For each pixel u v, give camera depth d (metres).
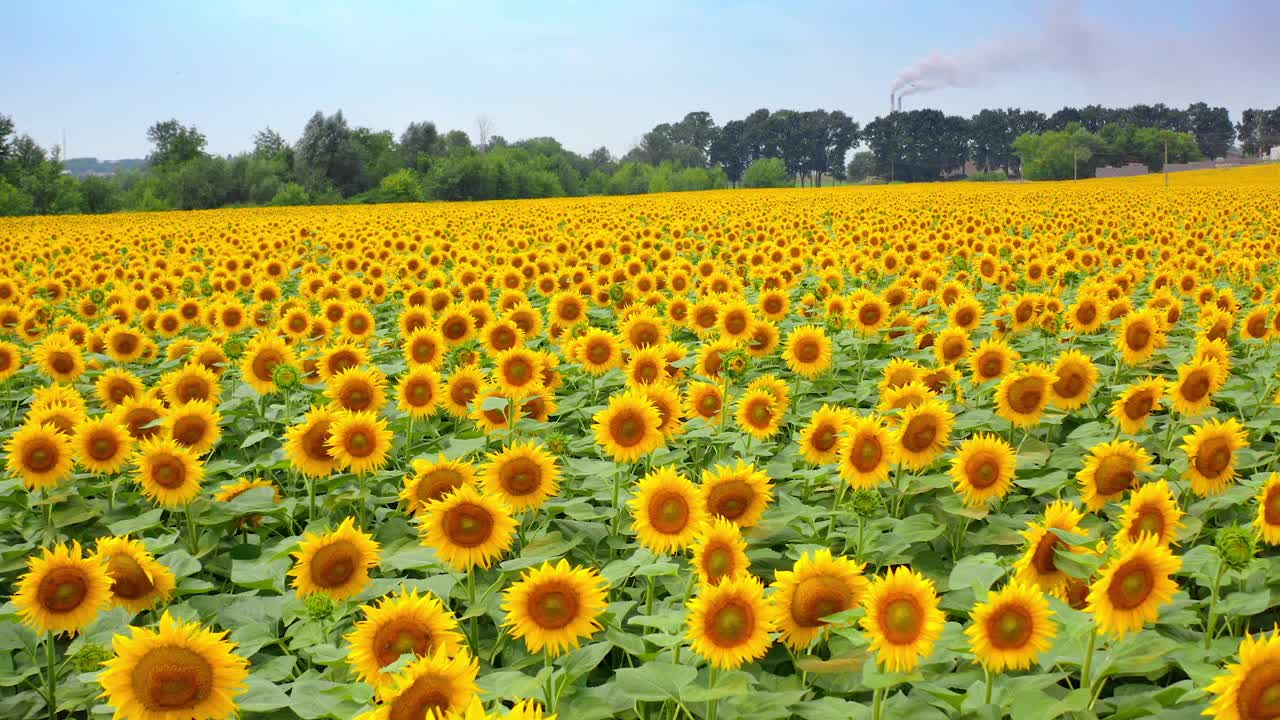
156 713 4.00
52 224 54.22
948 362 10.85
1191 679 4.84
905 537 6.46
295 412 9.84
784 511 6.67
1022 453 8.16
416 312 12.59
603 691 4.73
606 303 16.52
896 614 4.27
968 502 6.79
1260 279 18.88
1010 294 16.73
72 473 8.05
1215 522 7.27
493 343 10.85
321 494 8.08
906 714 4.53
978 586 4.84
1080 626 4.34
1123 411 7.89
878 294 16.81
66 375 11.09
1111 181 102.69
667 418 7.76
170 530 7.46
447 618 4.52
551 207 58.84
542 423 8.49
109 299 17.16
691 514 5.66
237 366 11.43
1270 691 3.59
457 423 9.88
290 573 5.56
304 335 12.93
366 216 52.06
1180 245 23.73
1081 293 14.09
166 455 6.89
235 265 22.56
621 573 5.33
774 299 13.20
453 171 147.62
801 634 4.92
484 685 4.34
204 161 136.62
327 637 5.38
